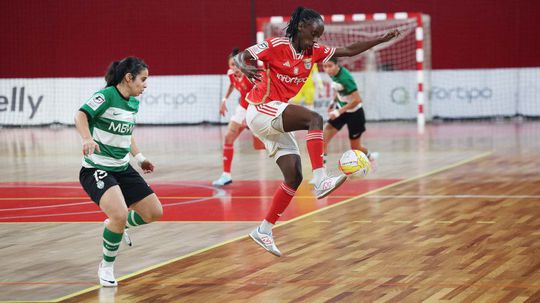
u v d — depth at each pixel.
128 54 30.42
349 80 13.56
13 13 30.41
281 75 6.98
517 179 13.46
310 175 14.88
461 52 29.02
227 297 6.51
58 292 6.78
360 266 7.48
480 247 8.19
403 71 27.88
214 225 9.93
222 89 28.70
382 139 21.88
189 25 30.27
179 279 7.16
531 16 28.50
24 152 20.39
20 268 7.73
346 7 29.50
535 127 24.30
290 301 6.34
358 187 12.99
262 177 14.72
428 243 8.47
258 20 21.88
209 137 23.91
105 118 6.94
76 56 30.42
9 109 29.23
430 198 11.65
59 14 30.31
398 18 23.55
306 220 10.09
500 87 27.73
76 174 15.73
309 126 6.85
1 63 30.50
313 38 6.95
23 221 10.50
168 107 28.92
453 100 28.09
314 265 7.58
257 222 10.08
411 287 6.65
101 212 11.16
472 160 16.47
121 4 30.28
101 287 6.93
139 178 7.35
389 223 9.72
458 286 6.64
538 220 9.67
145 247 8.66
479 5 28.78
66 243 8.99
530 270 7.13
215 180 14.43
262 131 7.07
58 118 29.09
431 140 21.23
